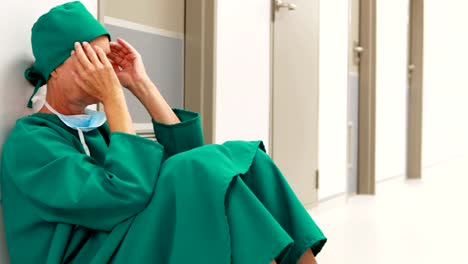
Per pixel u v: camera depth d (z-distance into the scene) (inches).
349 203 153.3
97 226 43.6
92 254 44.7
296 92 126.7
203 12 96.3
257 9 110.4
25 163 44.4
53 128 47.4
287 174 123.5
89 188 41.2
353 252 96.2
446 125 279.6
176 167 44.1
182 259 41.8
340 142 151.1
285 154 122.6
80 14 48.8
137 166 43.4
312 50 133.6
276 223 43.6
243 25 105.7
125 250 42.7
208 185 43.0
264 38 113.3
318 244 48.9
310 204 134.0
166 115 54.9
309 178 133.3
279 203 49.1
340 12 148.6
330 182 145.0
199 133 55.2
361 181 170.7
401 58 203.3
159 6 90.4
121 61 56.2
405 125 212.1
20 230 46.2
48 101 50.2
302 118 129.6
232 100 102.8
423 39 212.1
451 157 292.2
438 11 252.4
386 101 189.8
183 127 54.0
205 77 96.9
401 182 204.1
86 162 43.7
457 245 102.7
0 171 47.9
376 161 184.7
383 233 112.5
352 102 165.0
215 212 42.4
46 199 42.6
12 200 46.6
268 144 116.0
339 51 149.1
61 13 48.4
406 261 91.0
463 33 299.1
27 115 52.4
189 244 42.0
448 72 275.9
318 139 137.8
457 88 294.2
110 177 42.2
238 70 104.4
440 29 257.1
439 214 136.3
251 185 49.2
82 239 45.5
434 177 220.7
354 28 164.9
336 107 148.3
